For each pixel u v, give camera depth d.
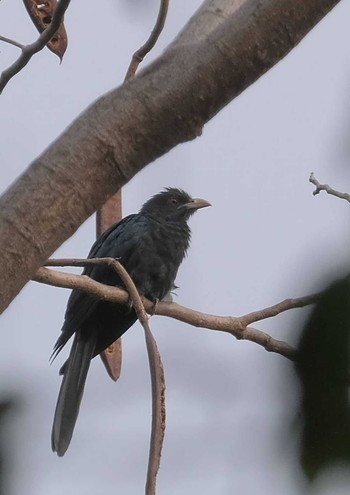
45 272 9.48
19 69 7.86
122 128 4.90
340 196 5.77
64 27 9.02
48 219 4.71
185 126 5.00
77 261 7.53
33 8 9.03
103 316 14.05
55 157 4.82
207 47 5.00
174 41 6.27
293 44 5.04
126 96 4.95
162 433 4.19
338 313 2.99
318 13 4.98
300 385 2.98
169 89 4.95
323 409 2.93
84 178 4.81
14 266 4.62
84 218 4.86
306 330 3.02
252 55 4.98
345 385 2.94
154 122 4.92
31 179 4.77
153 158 5.02
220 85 4.98
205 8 6.38
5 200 4.73
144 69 5.05
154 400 4.19
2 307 4.60
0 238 4.62
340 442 2.86
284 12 4.96
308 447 2.89
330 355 2.96
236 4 6.35
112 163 4.88
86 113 4.96
